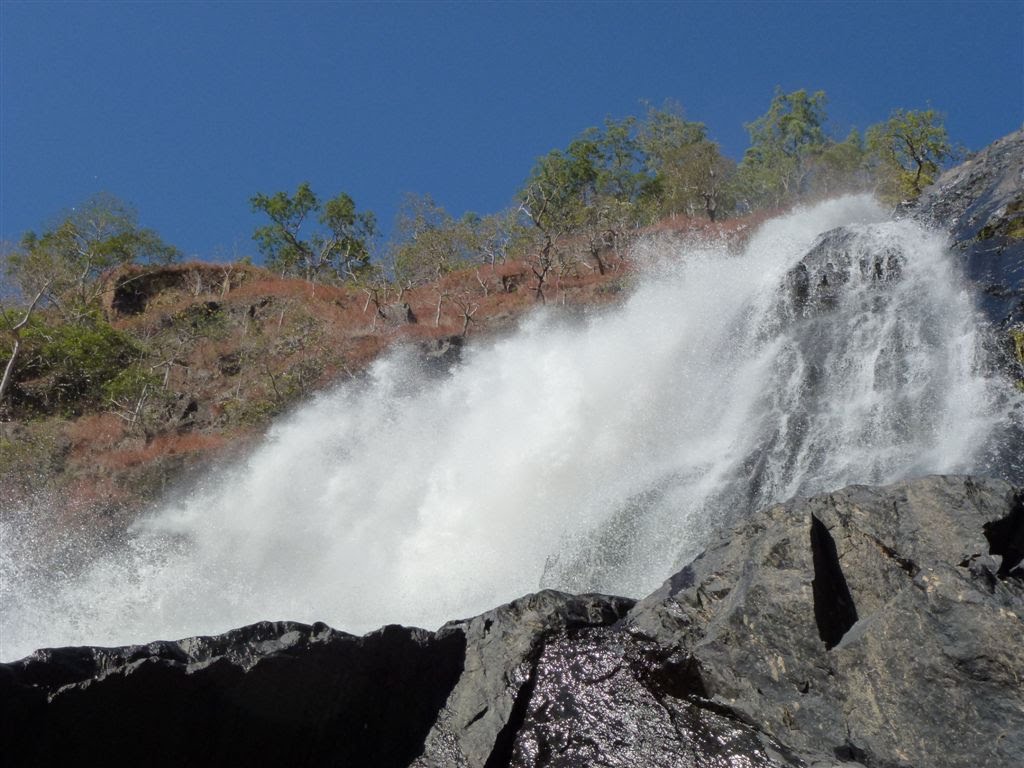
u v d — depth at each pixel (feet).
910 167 106.01
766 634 24.98
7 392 107.24
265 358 106.83
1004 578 23.67
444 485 56.80
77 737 24.72
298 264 163.53
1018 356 45.11
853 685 23.52
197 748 25.73
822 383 50.60
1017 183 60.29
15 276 138.51
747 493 43.75
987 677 21.94
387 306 119.55
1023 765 20.92
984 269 52.70
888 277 56.13
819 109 165.58
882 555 25.09
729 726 24.89
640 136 173.68
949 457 40.81
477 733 26.63
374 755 26.91
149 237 150.92
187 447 88.84
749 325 59.16
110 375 110.73
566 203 154.40
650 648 26.73
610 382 59.36
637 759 25.09
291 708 26.48
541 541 47.44
